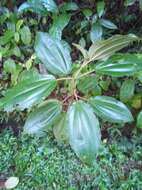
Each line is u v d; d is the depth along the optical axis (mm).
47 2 766
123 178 723
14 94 402
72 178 727
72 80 450
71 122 399
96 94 660
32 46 851
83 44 789
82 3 826
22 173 756
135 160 754
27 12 852
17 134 850
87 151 389
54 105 432
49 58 441
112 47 435
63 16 748
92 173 728
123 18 830
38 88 404
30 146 794
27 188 727
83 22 812
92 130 394
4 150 806
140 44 807
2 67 855
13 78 776
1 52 805
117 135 795
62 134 468
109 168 736
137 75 621
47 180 726
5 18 823
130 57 432
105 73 420
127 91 650
